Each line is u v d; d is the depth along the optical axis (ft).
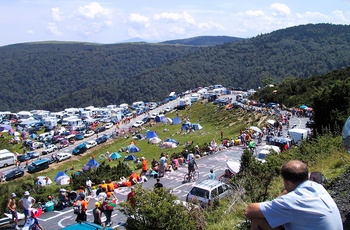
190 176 94.02
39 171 184.34
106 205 60.39
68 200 77.56
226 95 354.74
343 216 24.08
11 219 64.13
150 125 267.80
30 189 95.30
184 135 212.84
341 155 42.16
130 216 34.94
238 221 31.04
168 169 104.58
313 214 11.28
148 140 209.26
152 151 181.27
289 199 11.67
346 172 33.30
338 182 30.83
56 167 190.29
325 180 30.94
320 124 83.66
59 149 238.07
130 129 268.41
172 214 33.50
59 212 73.36
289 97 266.98
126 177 106.83
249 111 235.40
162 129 247.09
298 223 11.46
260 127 185.78
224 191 58.44
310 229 11.31
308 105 233.76
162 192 35.47
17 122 333.01
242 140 146.30
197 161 118.21
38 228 58.03
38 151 237.86
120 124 301.43
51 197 77.51
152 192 35.32
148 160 160.25
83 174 105.70
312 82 279.08
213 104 297.94
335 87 83.25
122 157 178.70
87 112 366.63
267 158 53.26
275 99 270.05
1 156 202.59
